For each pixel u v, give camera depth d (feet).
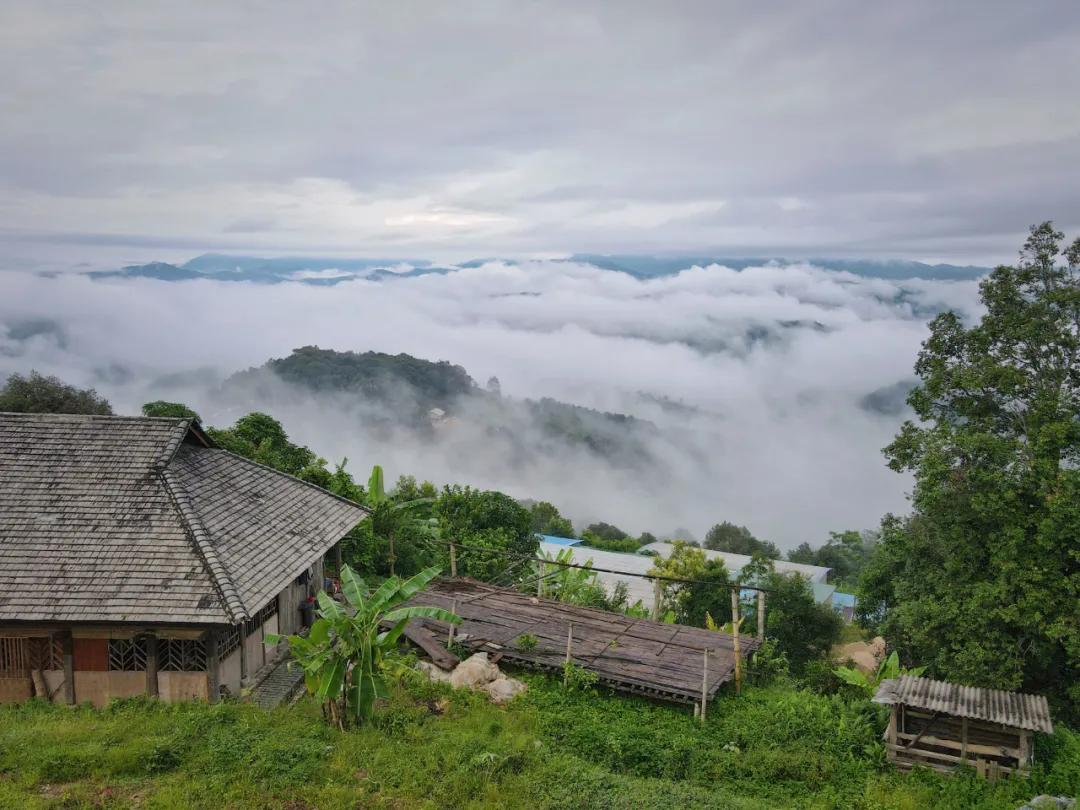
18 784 39.50
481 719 53.21
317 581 73.87
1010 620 70.44
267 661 61.77
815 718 58.75
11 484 58.08
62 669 52.85
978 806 46.19
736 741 55.42
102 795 39.14
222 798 39.55
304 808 39.27
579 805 41.24
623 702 60.39
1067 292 75.87
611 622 74.59
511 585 100.48
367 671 49.65
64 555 53.47
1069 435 72.79
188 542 55.16
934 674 83.61
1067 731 57.62
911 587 83.87
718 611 110.01
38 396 118.62
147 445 62.28
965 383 77.82
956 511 76.48
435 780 42.78
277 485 73.31
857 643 136.67
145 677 52.85
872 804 46.19
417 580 53.52
